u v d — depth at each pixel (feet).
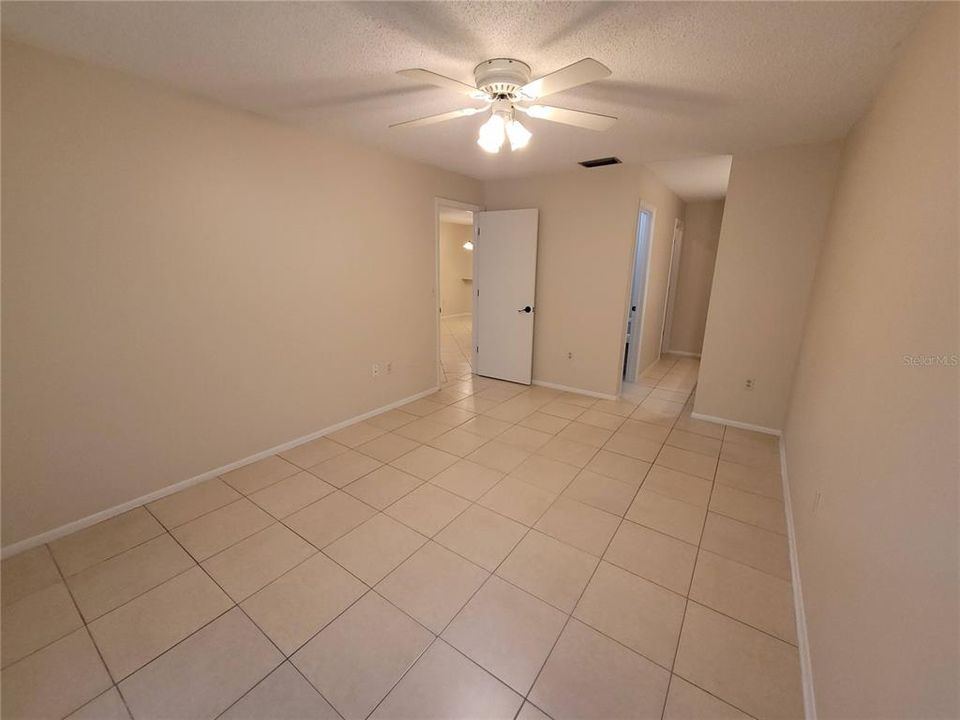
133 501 7.44
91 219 6.39
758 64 5.68
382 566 6.20
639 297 15.35
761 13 4.50
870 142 6.30
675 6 4.40
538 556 6.45
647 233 14.62
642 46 5.27
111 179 6.52
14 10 4.69
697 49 5.32
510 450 10.07
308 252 9.64
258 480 8.54
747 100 6.97
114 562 6.17
